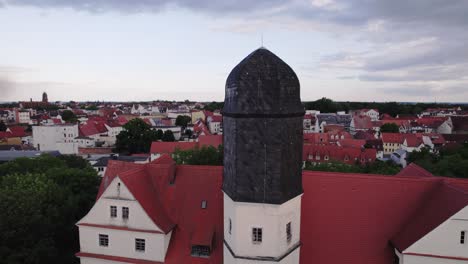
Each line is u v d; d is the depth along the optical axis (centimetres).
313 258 3081
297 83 2481
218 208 3481
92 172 6016
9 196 4238
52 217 4562
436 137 15462
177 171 3828
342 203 3269
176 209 3584
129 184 3447
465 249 2683
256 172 2459
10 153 12319
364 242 3094
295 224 2739
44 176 5456
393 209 3194
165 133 17050
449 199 2842
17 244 4091
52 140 16588
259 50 2470
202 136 12050
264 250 2575
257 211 2527
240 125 2425
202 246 3297
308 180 3388
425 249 2734
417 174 4047
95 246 3584
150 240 3381
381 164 8738
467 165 7694
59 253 4769
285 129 2425
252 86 2359
